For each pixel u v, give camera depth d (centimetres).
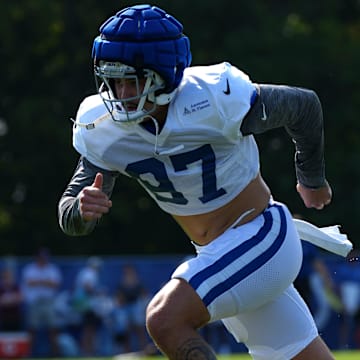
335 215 7938
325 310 4584
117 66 1354
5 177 8344
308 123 1492
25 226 8369
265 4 8788
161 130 1388
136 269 4881
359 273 4847
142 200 8288
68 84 8531
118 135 1418
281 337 1533
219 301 1398
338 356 3394
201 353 1335
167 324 1352
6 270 4750
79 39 8600
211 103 1388
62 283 4831
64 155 8319
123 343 4791
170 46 1359
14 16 8444
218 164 1430
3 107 8475
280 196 7919
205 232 1509
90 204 1320
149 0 8200
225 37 8188
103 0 8600
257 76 8025
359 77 8306
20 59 8481
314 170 1572
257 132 1442
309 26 8650
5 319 4709
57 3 8569
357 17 9256
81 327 4791
